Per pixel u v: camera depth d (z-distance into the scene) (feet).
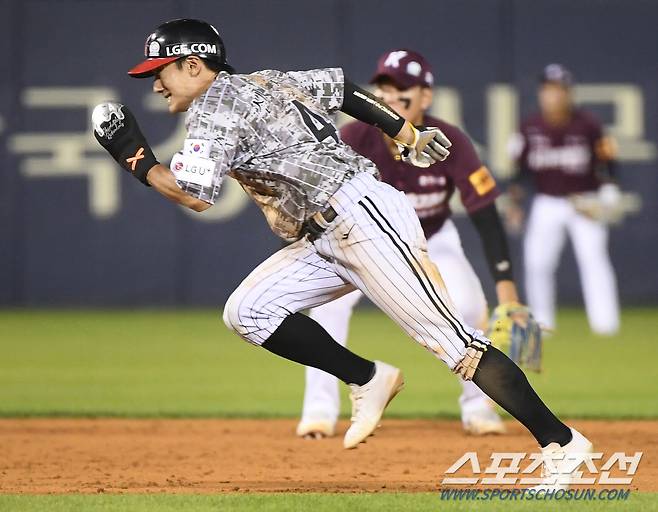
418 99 75.72
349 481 61.57
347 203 52.34
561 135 151.02
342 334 77.10
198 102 52.01
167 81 53.36
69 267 185.98
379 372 56.65
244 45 184.55
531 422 53.36
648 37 184.85
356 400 57.00
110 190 185.47
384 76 75.46
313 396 79.51
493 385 53.06
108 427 84.69
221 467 66.69
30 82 184.96
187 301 186.60
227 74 53.21
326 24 184.85
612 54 184.96
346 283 56.49
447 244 78.28
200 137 51.29
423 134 56.24
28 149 185.16
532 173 153.48
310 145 52.49
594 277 154.20
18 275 185.88
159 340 150.20
